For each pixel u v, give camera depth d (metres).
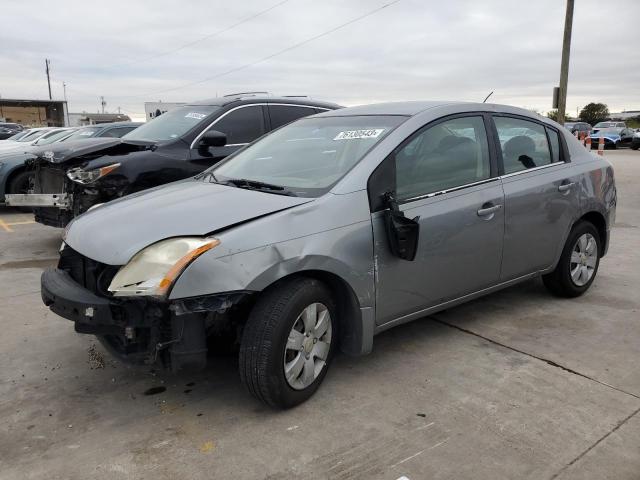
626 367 3.58
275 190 3.31
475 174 3.88
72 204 5.98
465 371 3.52
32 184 7.27
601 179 4.86
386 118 3.74
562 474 2.53
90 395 3.24
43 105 42.62
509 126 4.23
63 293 2.88
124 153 6.21
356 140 3.59
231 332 3.10
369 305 3.24
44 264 6.20
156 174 5.84
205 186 3.62
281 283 2.94
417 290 3.52
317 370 3.16
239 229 2.80
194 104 7.09
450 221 3.60
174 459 2.64
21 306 4.73
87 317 2.76
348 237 3.09
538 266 4.41
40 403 3.15
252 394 2.96
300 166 3.62
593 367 3.58
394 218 3.20
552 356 3.74
